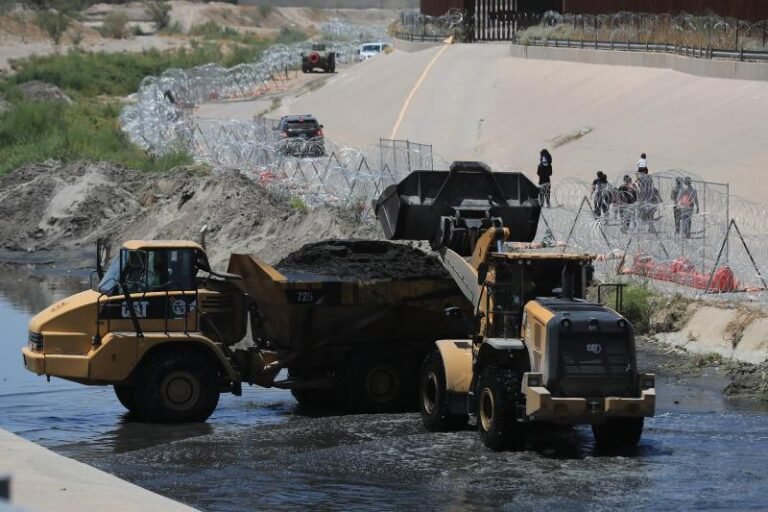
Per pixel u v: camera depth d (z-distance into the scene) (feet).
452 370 221.05
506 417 206.80
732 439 217.36
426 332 250.98
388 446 214.69
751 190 472.44
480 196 250.78
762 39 642.22
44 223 525.34
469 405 219.00
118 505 143.84
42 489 150.82
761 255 355.15
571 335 201.98
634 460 203.10
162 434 230.89
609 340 202.90
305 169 593.83
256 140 646.74
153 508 143.33
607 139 608.60
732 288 324.39
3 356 307.78
